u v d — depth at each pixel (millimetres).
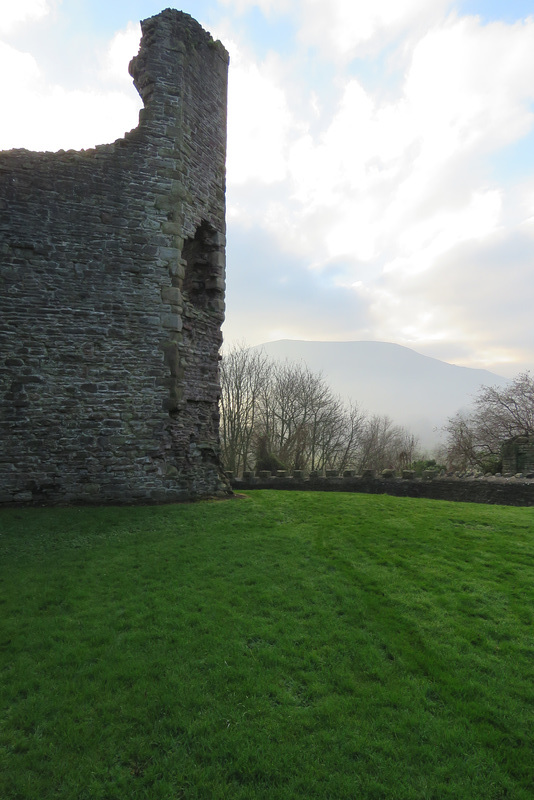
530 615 5918
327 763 3605
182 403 11852
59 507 10273
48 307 10758
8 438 10367
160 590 6324
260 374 41594
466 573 7230
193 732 3848
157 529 8992
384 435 52031
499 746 3840
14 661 4719
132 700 4191
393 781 3473
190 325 12469
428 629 5566
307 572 7117
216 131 13492
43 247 10789
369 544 8500
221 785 3389
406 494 19562
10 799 3232
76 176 11078
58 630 5277
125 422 11148
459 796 3373
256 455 35656
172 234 11742
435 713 4203
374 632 5465
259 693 4332
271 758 3631
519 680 4664
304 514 10602
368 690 4441
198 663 4734
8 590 6219
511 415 32625
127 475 11070
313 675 4625
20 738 3764
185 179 12180
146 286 11453
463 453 33562
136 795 3295
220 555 7684
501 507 12242
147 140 11680
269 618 5691
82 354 10914
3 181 10641
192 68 12633
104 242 11195
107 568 7023
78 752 3645
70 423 10758
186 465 12023
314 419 40188
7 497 10258
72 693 4277
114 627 5379
